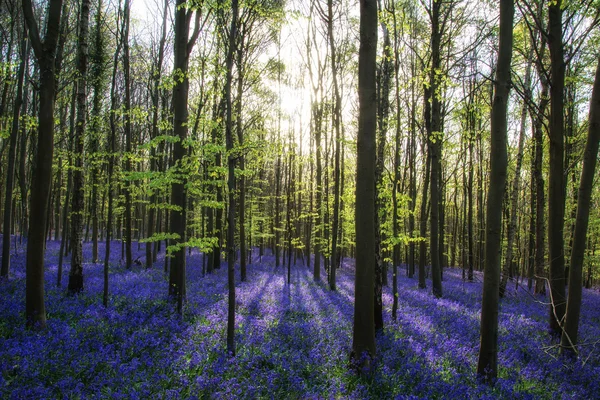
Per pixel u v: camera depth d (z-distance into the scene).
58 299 11.32
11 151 14.09
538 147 17.19
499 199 7.10
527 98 10.34
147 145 9.14
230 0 9.55
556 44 10.44
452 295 18.14
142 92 27.14
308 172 33.53
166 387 6.03
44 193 8.63
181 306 10.51
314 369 7.25
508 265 18.59
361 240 7.44
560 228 10.59
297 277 24.14
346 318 11.68
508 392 6.55
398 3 13.85
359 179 7.48
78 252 12.70
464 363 8.07
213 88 12.93
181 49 12.69
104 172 20.39
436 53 13.20
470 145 21.89
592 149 8.62
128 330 8.71
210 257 22.72
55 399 5.36
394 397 6.23
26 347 6.70
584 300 20.78
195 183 9.59
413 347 8.70
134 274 18.69
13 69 14.27
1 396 5.12
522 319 12.71
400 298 16.20
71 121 16.31
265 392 6.19
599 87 8.53
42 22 19.11
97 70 16.34
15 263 18.52
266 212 39.59
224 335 8.93
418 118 20.14
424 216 20.91
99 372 6.27
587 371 7.80
